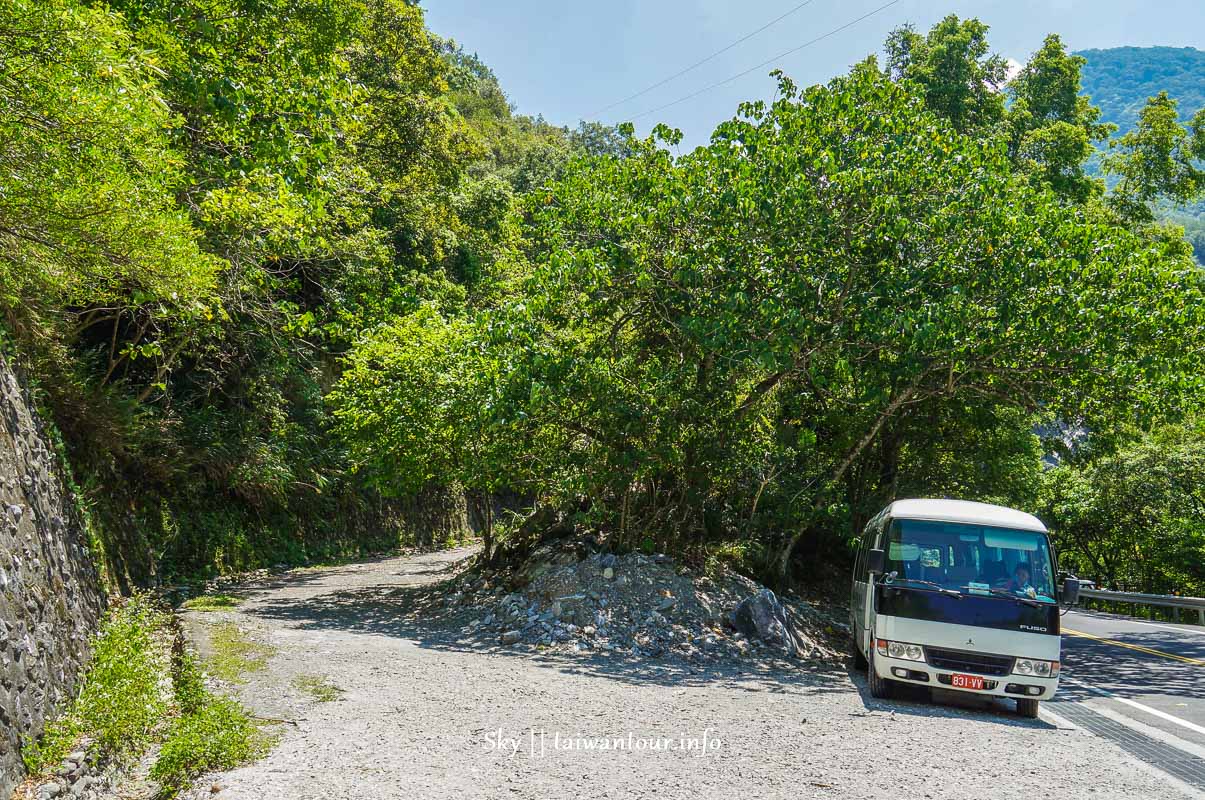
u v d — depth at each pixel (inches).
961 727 308.5
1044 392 637.9
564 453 603.5
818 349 588.7
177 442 729.0
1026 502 1043.3
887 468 918.4
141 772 233.6
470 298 1406.3
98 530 561.6
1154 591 1594.5
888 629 367.9
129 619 402.3
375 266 1032.8
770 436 690.8
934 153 591.2
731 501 704.4
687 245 600.1
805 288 565.9
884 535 401.7
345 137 800.3
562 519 705.6
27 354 451.2
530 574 605.6
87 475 593.9
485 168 2405.3
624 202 622.2
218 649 390.0
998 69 1098.7
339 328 931.3
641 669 436.8
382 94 1190.3
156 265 280.7
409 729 268.5
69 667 274.8
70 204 244.8
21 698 216.7
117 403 607.2
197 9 478.3
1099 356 574.2
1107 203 1183.6
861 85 615.8
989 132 1065.5
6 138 222.8
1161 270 580.7
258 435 876.0
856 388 680.4
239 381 862.5
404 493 729.6
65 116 226.2
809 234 581.9
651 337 661.9
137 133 249.1
